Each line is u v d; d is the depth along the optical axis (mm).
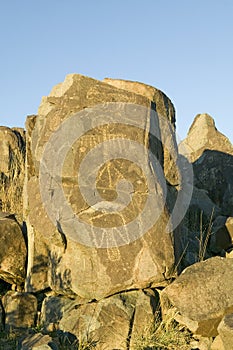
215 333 5062
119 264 5371
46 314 5512
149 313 5273
